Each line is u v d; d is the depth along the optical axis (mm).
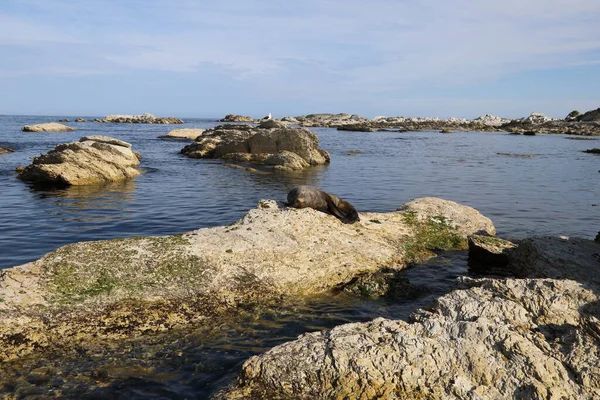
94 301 8008
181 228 14984
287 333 8008
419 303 9555
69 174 23703
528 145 62500
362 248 11375
